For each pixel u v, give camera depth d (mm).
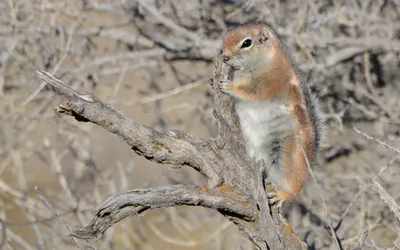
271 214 9148
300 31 14367
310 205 13453
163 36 15508
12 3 14516
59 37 15383
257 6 14711
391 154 14211
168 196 8273
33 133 14914
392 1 15242
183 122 15539
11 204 15539
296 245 9125
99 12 15805
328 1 15609
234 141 8797
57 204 14734
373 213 13023
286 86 10086
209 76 14945
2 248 12180
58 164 14258
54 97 14133
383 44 14328
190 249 15875
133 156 14461
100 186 15930
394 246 9672
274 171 10008
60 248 13109
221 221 14258
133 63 15695
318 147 10320
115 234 14773
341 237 11789
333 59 14266
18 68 15281
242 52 10281
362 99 15328
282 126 10008
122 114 8188
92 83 14938
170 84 16172
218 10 15414
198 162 8562
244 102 10164
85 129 15188
